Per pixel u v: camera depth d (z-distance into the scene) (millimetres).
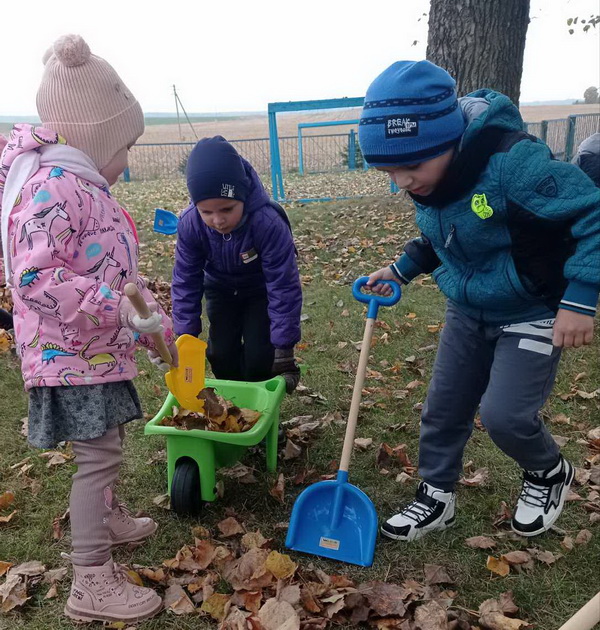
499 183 2031
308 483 3023
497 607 2213
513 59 7496
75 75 2016
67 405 2064
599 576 2383
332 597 2193
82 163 2025
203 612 2191
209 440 2627
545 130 18000
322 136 22281
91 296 1899
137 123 2184
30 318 2037
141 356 4492
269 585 2293
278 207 3025
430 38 7723
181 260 3068
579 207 1978
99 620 2152
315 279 6562
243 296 3260
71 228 1936
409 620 2172
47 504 2836
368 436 3455
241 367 3383
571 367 4172
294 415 3709
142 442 3354
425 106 2021
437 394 2549
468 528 2666
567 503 2812
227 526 2637
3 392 3932
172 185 16953
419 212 2367
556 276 2162
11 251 1927
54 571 2404
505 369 2293
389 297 2744
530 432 2316
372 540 2453
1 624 2160
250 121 77312
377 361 4453
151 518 2703
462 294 2332
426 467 2645
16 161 1939
